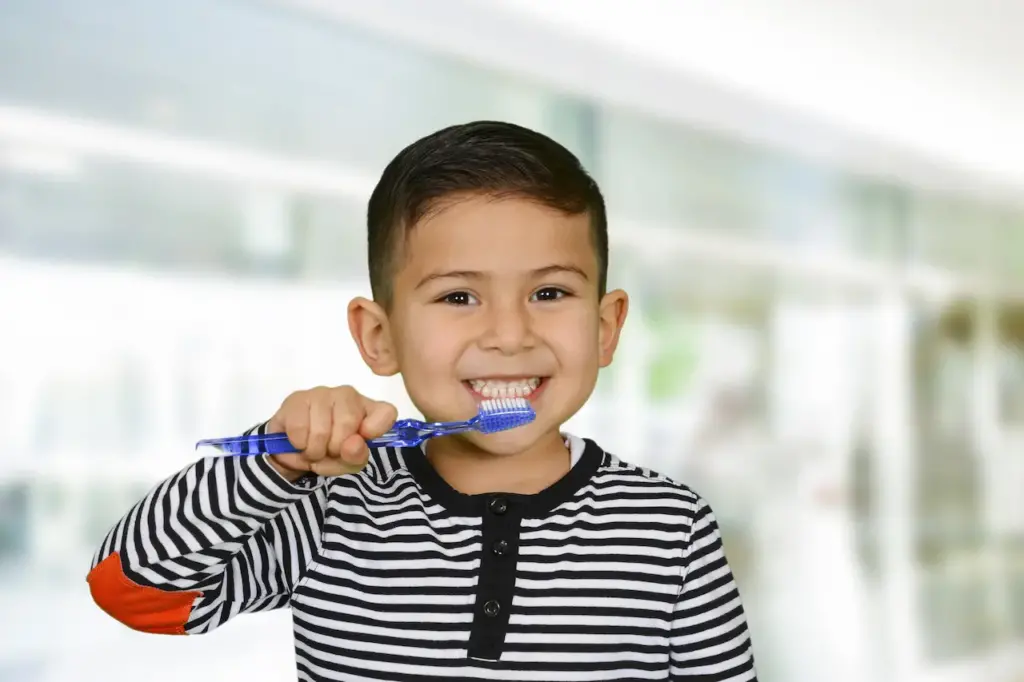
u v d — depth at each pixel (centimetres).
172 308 208
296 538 70
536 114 273
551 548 68
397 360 73
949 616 288
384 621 67
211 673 201
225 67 216
